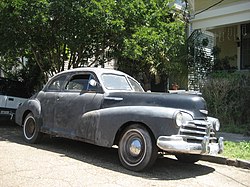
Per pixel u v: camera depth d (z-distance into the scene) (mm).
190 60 13508
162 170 6457
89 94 7289
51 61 12508
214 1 13703
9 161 6402
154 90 15344
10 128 11445
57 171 5867
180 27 12031
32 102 8523
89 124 6910
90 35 11062
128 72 15398
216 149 6367
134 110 6246
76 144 8680
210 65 13781
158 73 14781
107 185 5203
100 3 10039
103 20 10016
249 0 12703
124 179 5613
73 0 9820
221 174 6375
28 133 8594
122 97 6711
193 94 6520
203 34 14633
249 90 11516
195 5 14312
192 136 5961
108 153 7738
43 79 14516
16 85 12172
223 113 11930
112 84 7422
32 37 11234
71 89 7809
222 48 15492
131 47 10586
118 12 10383
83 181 5348
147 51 11469
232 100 11898
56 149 7926
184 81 13617
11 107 11570
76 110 7348
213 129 6594
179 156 7246
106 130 6570
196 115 6176
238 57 14680
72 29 10398
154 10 11531
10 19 10141
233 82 11875
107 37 11398
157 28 11453
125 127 6461
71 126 7406
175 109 6023
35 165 6207
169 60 13453
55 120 7840
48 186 5012
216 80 12227
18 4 9711
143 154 6023
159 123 5879
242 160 6953
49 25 10531
